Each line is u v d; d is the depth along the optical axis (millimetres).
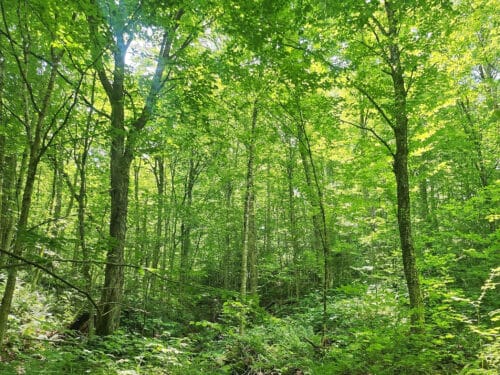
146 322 10078
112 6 5781
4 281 7539
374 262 13969
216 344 9000
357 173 9859
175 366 6285
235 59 7082
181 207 14352
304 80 6691
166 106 8117
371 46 7594
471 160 12320
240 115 11266
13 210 6848
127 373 5199
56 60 4859
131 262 7781
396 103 7223
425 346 5656
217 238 18609
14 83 5797
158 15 6090
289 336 8375
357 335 6172
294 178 14297
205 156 15547
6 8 4449
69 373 4703
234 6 5426
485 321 7688
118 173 8047
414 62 6887
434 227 14078
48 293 9359
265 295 19406
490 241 9109
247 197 10945
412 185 10648
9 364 4387
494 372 4676
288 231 18484
